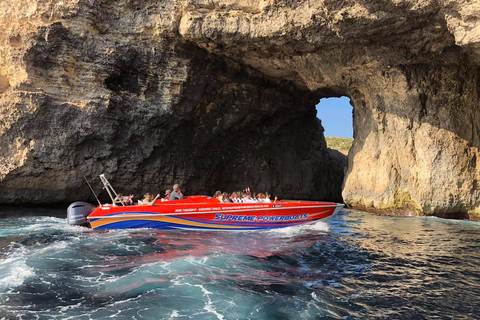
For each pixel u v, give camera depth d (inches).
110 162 636.1
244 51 635.5
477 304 205.5
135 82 643.5
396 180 590.6
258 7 564.4
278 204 418.6
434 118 565.3
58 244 328.2
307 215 434.9
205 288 222.7
